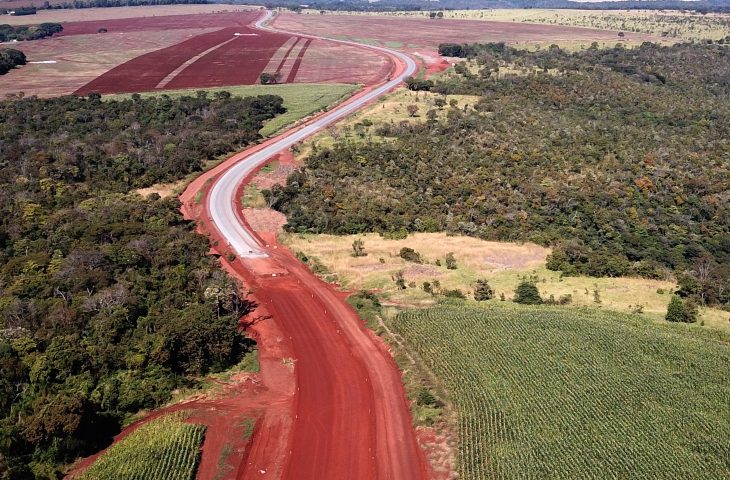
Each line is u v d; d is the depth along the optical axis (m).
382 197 105.62
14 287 69.50
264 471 47.78
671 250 93.62
